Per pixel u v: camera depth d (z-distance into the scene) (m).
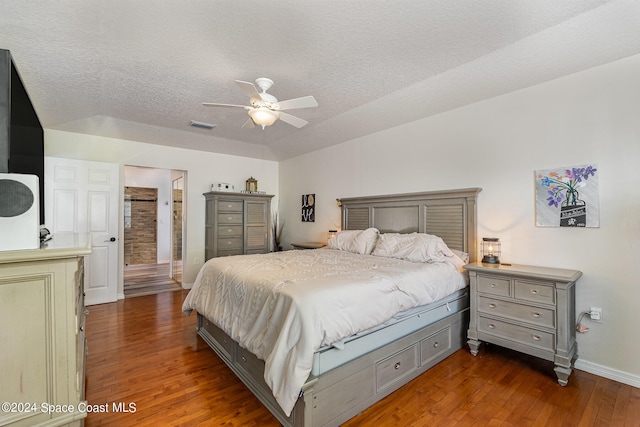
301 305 1.72
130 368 2.46
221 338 2.62
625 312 2.27
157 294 4.78
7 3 1.71
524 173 2.82
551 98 2.66
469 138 3.24
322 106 3.54
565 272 2.40
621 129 2.29
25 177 1.23
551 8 1.87
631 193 2.25
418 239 3.17
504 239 2.95
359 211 4.44
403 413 1.91
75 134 4.14
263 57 2.40
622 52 2.23
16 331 1.15
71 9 1.78
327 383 1.73
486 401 2.03
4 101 1.59
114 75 2.67
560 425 1.79
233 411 1.93
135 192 7.44
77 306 1.50
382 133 4.17
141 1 1.73
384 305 2.05
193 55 2.36
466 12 1.89
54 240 1.82
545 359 2.47
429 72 2.71
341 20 1.95
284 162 6.10
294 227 5.80
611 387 2.19
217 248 5.02
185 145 4.98
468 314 2.96
